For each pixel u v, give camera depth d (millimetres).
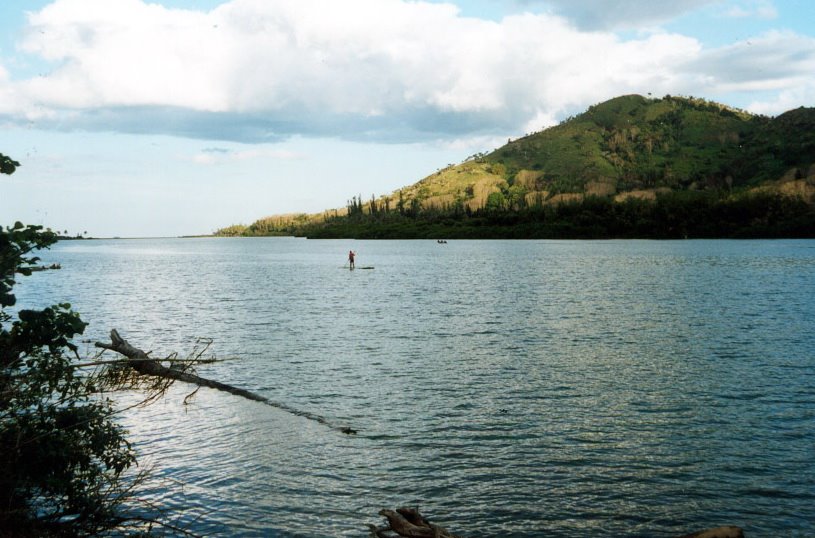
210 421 17828
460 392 21750
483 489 13328
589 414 19047
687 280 73125
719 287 63875
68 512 10195
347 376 24359
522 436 16875
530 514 12188
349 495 12914
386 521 11750
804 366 25875
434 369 25672
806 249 156250
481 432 17188
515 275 85188
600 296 56719
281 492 12961
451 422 18141
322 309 48344
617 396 21203
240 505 12312
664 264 104562
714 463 14875
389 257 148000
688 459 15141
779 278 73812
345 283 75750
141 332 36500
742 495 13086
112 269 115500
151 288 70750
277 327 38469
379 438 16609
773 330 35906
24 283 79438
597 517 12109
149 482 13297
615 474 14195
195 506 12219
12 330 9719
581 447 16000
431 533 10711
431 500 12773
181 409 18938
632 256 134500
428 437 16719
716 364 26531
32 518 9812
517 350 30141
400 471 14266
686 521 11953
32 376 9578
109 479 10875
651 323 39469
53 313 9859
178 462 14523
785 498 12930
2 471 9070
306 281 79875
